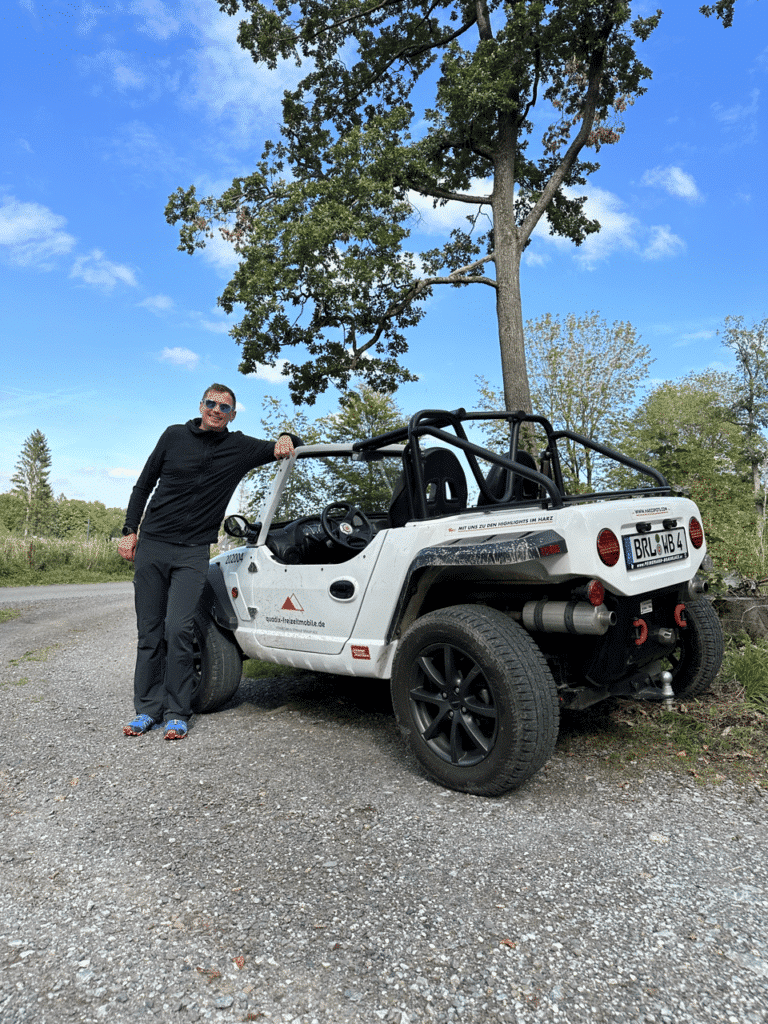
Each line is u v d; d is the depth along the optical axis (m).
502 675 2.46
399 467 4.24
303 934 1.78
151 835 2.41
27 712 4.33
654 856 2.15
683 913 1.83
